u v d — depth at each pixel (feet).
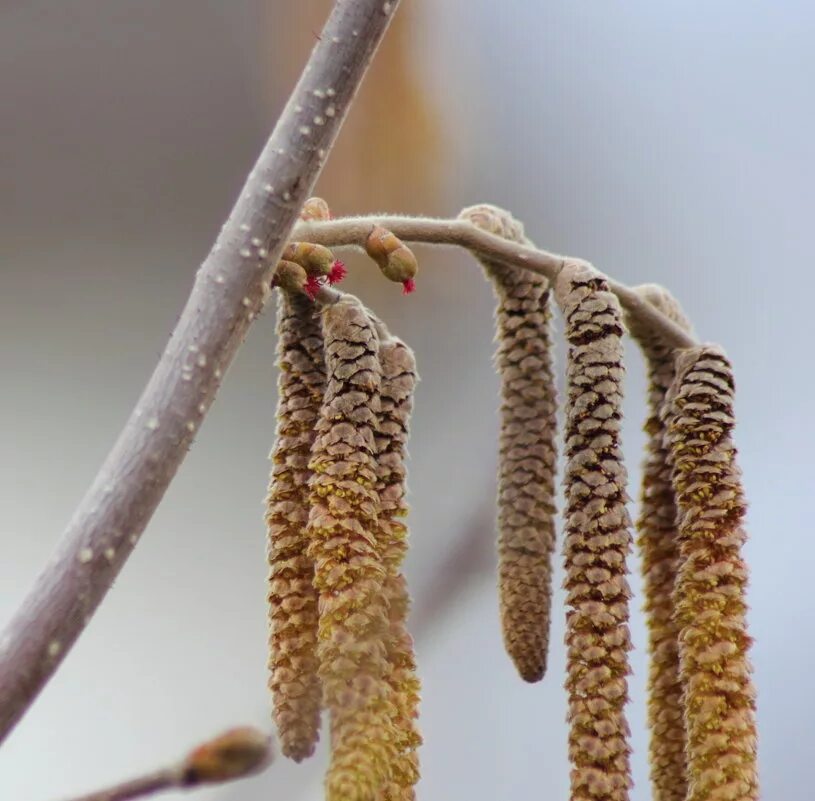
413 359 1.32
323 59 1.29
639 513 1.38
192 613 2.43
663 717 1.37
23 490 2.76
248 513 2.62
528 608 1.38
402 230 1.34
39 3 2.91
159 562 2.51
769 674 2.06
